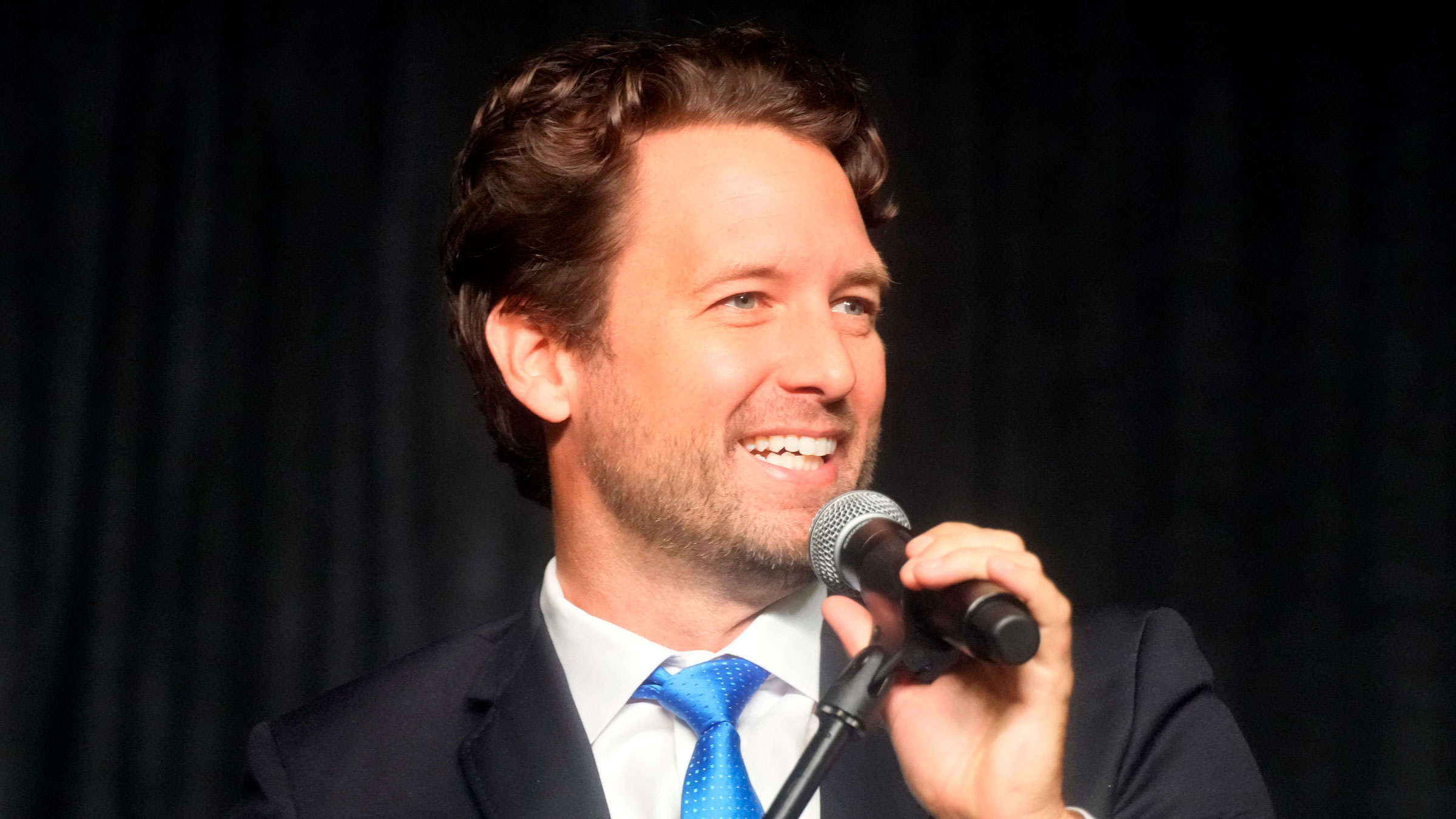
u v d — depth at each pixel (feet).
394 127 42.63
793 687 18.99
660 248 19.30
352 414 41.83
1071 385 42.80
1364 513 42.60
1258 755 41.65
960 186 43.14
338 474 41.60
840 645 19.47
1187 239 43.37
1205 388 42.91
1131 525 42.42
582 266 19.94
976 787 15.17
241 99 42.60
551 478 21.12
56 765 39.86
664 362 18.94
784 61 20.93
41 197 41.73
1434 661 41.70
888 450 42.14
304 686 40.86
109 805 39.83
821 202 19.31
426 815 18.95
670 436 18.84
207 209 42.14
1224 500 42.52
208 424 41.50
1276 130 43.83
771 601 19.21
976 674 15.74
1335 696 41.83
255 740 20.26
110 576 40.75
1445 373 42.88
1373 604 42.19
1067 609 14.29
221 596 40.93
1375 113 43.80
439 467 41.78
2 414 40.91
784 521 18.38
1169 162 43.62
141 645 40.60
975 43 43.55
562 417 20.42
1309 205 43.52
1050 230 43.32
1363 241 43.47
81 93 42.19
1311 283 43.34
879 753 18.48
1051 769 14.93
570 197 20.10
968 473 42.16
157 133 42.29
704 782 17.80
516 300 21.12
